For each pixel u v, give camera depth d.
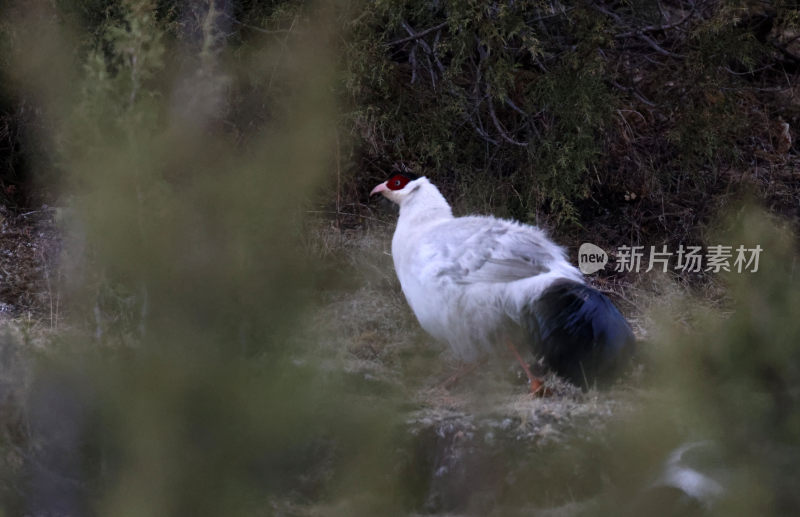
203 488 5.81
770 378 5.99
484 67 19.25
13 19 15.35
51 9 15.20
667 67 21.30
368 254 16.69
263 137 6.97
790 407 5.90
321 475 6.24
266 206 6.47
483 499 10.58
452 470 10.76
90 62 7.93
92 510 6.61
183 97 8.34
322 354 6.41
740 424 5.97
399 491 6.73
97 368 6.29
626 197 20.33
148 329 6.16
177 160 6.93
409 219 13.46
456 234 12.57
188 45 14.84
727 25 20.14
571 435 10.75
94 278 7.24
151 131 7.12
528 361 13.27
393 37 20.25
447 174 20.30
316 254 12.44
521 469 10.65
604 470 10.50
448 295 12.39
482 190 19.39
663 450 6.41
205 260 6.25
